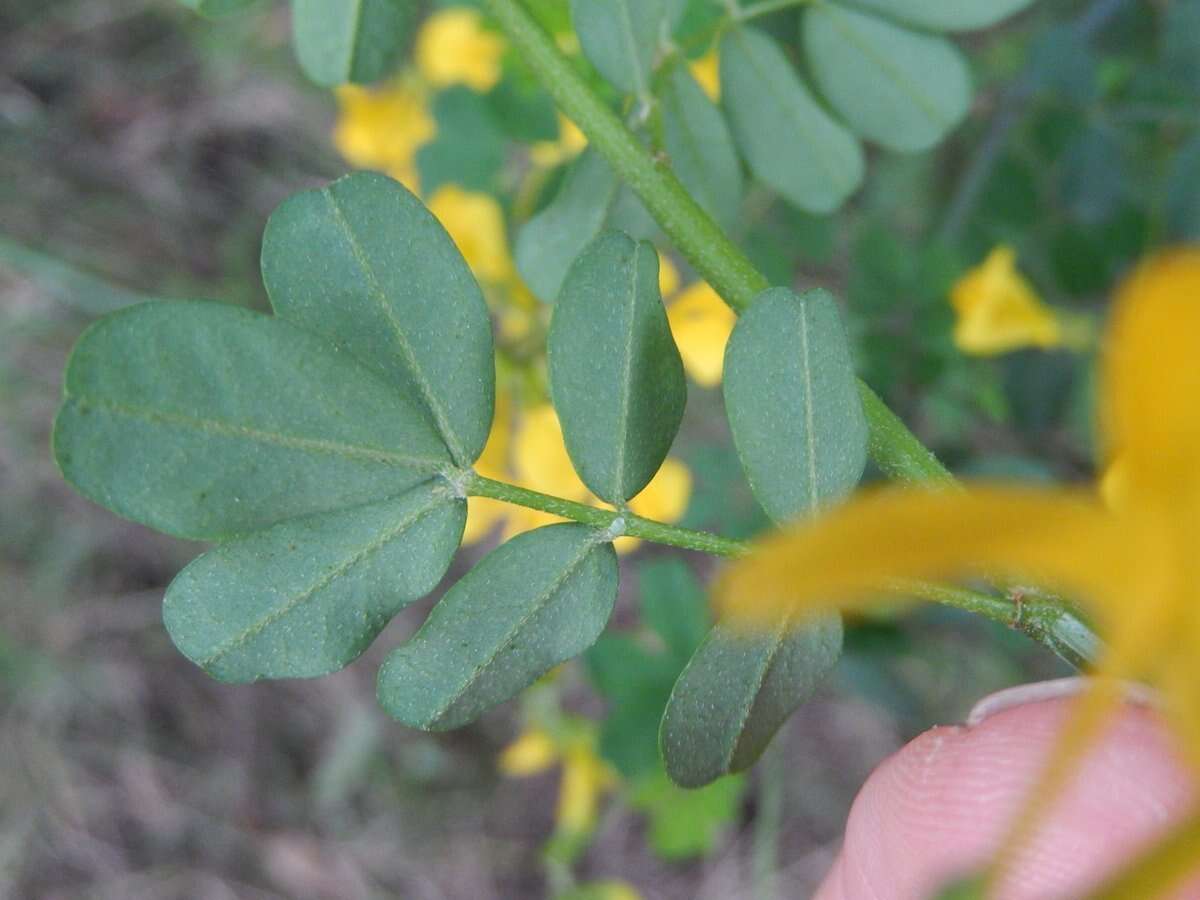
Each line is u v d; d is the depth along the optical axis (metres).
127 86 0.25
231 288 0.25
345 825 0.26
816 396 0.06
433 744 0.26
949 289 0.13
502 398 0.12
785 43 0.11
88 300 0.24
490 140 0.14
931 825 0.10
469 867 0.26
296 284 0.06
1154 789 0.09
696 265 0.08
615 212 0.09
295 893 0.26
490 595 0.07
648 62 0.08
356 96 0.15
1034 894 0.09
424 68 0.15
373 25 0.08
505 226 0.13
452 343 0.07
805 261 0.16
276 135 0.25
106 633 0.26
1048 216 0.14
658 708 0.14
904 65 0.09
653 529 0.07
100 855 0.26
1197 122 0.13
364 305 0.06
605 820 0.25
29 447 0.24
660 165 0.08
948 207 0.16
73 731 0.26
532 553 0.07
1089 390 0.16
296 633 0.06
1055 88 0.14
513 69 0.12
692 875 0.25
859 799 0.11
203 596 0.06
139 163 0.25
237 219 0.25
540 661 0.07
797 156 0.09
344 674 0.26
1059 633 0.06
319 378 0.06
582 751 0.17
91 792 0.26
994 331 0.14
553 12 0.11
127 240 0.25
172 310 0.06
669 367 0.07
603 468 0.07
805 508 0.06
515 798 0.26
